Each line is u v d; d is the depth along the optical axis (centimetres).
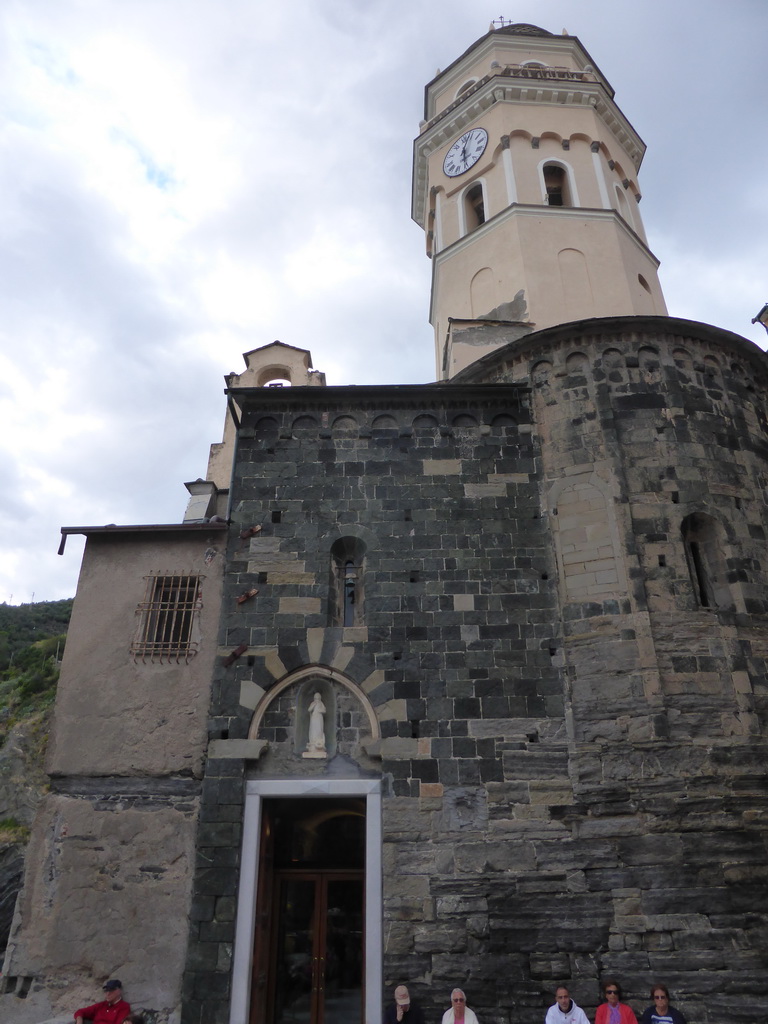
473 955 1293
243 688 1522
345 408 1828
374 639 1559
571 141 2645
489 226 2497
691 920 1280
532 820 1383
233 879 1361
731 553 1589
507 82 2689
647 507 1608
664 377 1752
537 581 1599
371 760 1461
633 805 1364
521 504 1686
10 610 7481
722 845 1324
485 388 1786
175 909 1355
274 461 1766
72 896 1377
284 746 1479
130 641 1582
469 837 1376
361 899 1523
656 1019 1135
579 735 1438
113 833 1423
